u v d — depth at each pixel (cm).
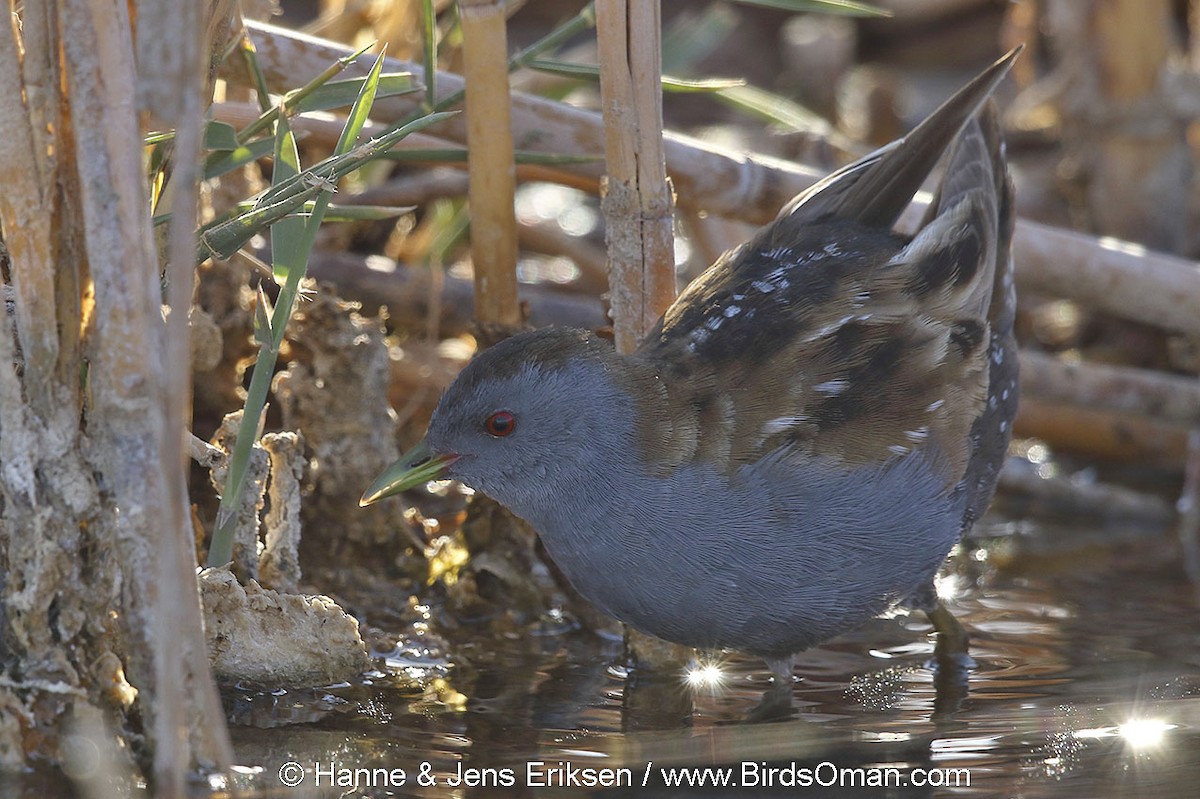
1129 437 1099
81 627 589
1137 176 1163
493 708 704
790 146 1232
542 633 820
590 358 690
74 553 582
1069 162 1208
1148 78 1141
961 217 760
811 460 684
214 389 856
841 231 761
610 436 682
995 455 782
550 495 698
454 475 711
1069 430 1101
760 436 683
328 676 718
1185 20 1452
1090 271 977
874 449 696
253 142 700
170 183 629
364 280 1023
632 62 697
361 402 845
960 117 770
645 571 691
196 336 810
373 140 638
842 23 1599
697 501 679
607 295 788
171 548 462
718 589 689
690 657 775
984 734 675
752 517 680
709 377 694
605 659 781
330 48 816
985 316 759
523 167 883
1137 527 1014
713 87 766
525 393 688
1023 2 1282
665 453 680
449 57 1045
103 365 533
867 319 715
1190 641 797
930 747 659
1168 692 725
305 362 859
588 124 855
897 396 707
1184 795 603
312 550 850
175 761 469
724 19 1222
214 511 805
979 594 881
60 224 567
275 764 624
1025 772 632
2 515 594
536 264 1228
